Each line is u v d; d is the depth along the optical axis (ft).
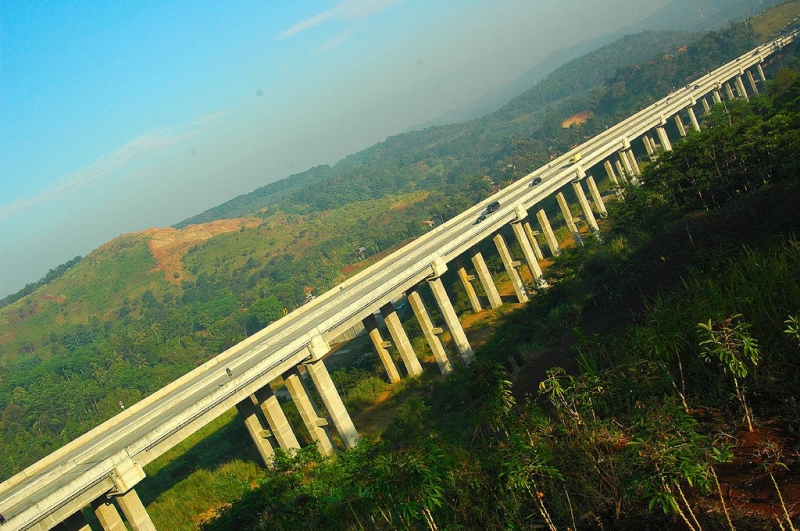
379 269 232.94
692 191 157.89
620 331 67.77
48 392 417.49
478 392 47.29
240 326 522.47
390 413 162.40
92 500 111.75
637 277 99.81
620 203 213.66
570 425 38.93
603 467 33.78
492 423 46.62
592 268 153.58
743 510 27.91
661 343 45.85
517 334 138.21
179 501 138.51
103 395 399.65
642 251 113.50
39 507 100.83
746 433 34.76
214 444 177.27
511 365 107.55
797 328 38.65
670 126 465.88
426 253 213.46
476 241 213.25
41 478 120.06
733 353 35.70
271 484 70.74
